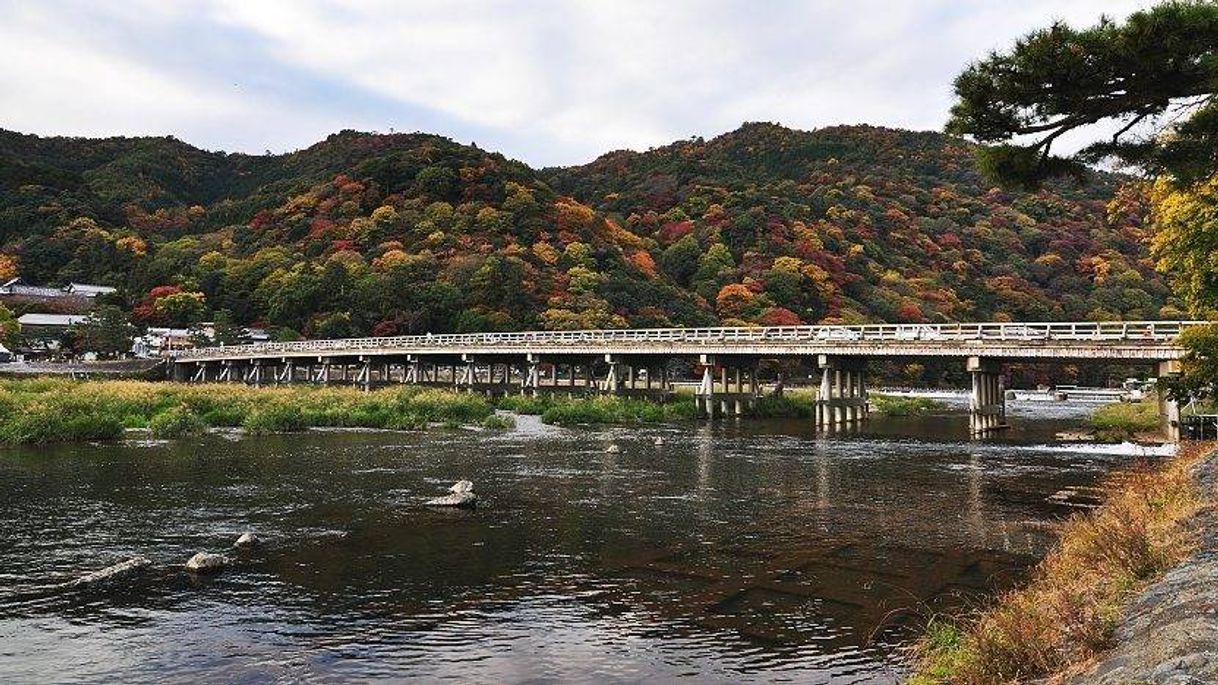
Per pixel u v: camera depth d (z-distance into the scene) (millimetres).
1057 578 9812
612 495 20672
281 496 19938
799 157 196250
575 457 28703
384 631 10250
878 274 113062
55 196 144625
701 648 9609
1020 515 18078
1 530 15953
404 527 16516
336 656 9367
